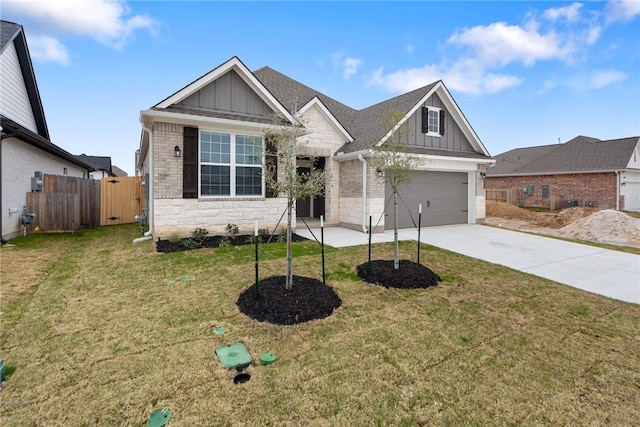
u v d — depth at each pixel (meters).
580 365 3.33
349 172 12.25
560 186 24.20
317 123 12.57
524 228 15.08
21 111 12.41
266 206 10.00
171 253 7.52
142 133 9.80
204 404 2.61
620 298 5.41
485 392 2.86
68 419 2.41
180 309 4.45
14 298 4.75
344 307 4.67
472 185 14.01
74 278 5.71
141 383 2.84
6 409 2.50
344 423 2.44
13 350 3.34
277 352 3.42
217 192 9.30
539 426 2.48
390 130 6.59
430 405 2.67
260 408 2.58
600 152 23.23
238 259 7.09
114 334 3.72
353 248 8.59
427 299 5.09
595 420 2.56
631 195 22.06
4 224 9.00
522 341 3.81
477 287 5.76
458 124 14.01
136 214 13.31
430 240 10.08
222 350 3.42
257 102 9.98
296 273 6.19
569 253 8.66
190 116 8.42
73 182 11.89
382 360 3.31
